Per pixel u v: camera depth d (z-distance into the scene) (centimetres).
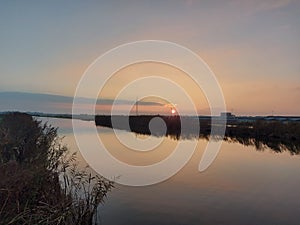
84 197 1055
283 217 1166
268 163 2339
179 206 1249
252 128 5144
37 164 964
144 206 1230
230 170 2048
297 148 3328
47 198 820
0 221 632
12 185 739
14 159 998
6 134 1158
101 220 1059
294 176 1883
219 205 1286
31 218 682
